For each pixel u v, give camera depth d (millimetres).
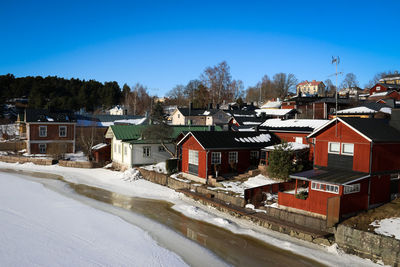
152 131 34562
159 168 33688
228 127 35625
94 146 44594
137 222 20359
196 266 14641
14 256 15023
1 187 29375
